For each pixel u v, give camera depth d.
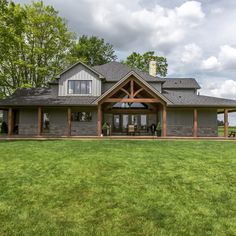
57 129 22.72
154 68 29.59
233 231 4.19
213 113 22.50
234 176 7.43
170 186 6.52
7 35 20.45
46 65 34.22
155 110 23.52
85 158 10.03
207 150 12.41
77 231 4.16
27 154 10.95
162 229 4.25
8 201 5.46
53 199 5.59
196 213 4.89
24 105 20.08
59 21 33.47
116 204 5.32
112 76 24.31
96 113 22.75
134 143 15.61
